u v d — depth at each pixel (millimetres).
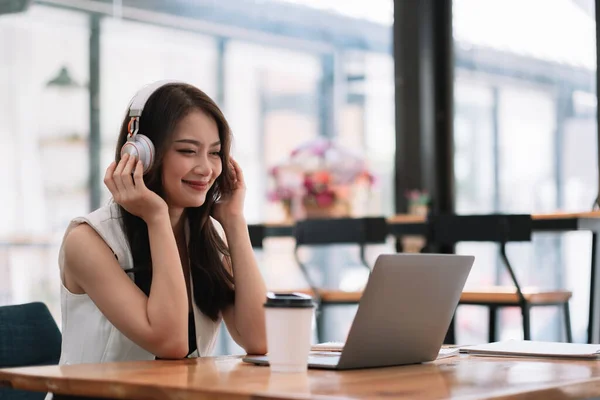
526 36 5629
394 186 6184
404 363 1788
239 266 2307
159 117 2131
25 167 5555
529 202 5645
